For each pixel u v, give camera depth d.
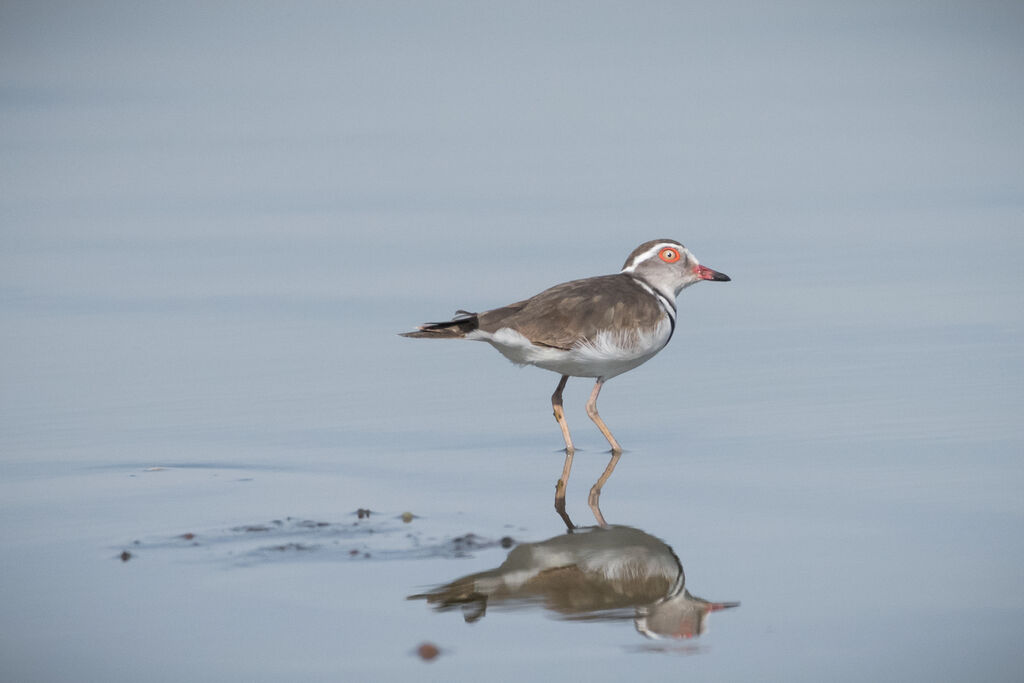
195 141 35.94
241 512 12.67
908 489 13.06
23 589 10.81
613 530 12.23
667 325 15.70
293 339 19.47
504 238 24.34
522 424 16.03
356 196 28.59
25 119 40.03
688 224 25.17
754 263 22.75
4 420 15.94
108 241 25.55
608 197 27.55
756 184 28.75
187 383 17.48
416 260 23.14
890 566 11.23
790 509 12.66
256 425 15.77
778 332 19.14
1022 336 18.41
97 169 32.53
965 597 10.63
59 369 18.08
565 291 15.27
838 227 25.00
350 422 15.94
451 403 16.83
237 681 9.46
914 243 23.78
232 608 10.50
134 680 9.48
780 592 10.81
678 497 13.14
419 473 14.07
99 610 10.43
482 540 11.94
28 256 24.50
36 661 9.68
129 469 14.08
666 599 10.72
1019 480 13.22
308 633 10.12
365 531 12.15
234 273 22.98
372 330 19.91
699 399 16.53
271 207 27.95
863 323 19.36
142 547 11.70
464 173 30.44
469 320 14.78
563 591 10.91
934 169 30.22
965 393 16.11
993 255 22.83
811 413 15.69
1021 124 35.75
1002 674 9.57
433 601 10.67
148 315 20.73
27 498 13.11
